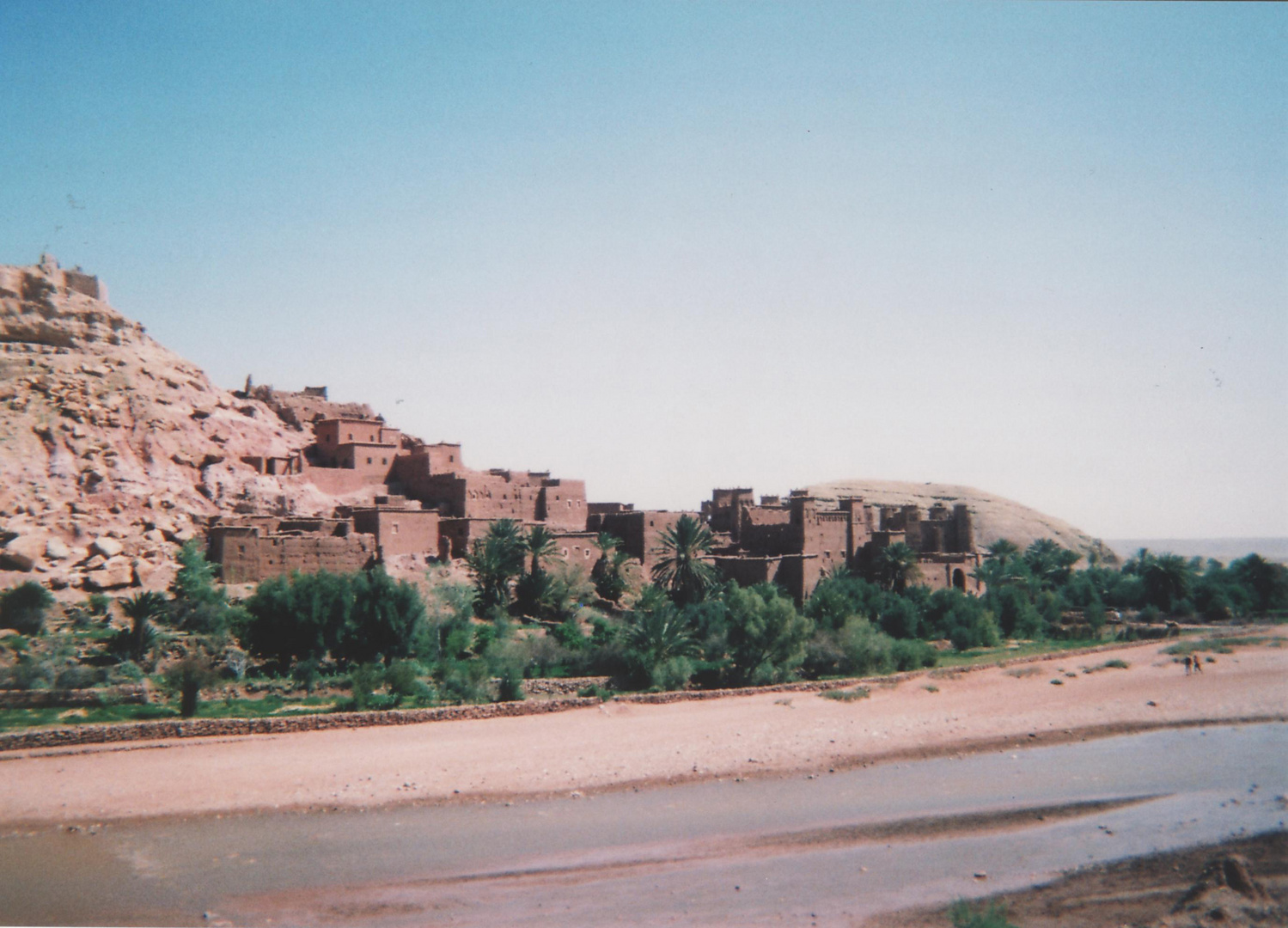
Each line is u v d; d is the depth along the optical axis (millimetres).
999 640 81250
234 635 54938
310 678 51656
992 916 27266
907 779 41156
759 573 79375
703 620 68312
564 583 70938
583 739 45781
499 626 62812
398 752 42938
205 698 48500
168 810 35750
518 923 27562
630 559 80562
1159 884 30078
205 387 81500
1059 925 27500
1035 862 31891
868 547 94312
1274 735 48562
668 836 34250
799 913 28094
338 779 39312
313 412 90750
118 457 67938
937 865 31625
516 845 33375
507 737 45750
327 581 55000
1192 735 48750
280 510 72875
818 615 69875
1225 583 119562
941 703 55344
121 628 52406
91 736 41594
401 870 31094
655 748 44719
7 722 42562
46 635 52531
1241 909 28297
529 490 85625
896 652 66500
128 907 28234
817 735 47500
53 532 60938
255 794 37500
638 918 27828
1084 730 49562
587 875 30859
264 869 31094
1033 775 41750
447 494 80875
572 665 59188
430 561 70438
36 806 35531
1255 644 79625
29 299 78062
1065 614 100500
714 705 53781
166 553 62469
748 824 35531
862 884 30141
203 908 28281
